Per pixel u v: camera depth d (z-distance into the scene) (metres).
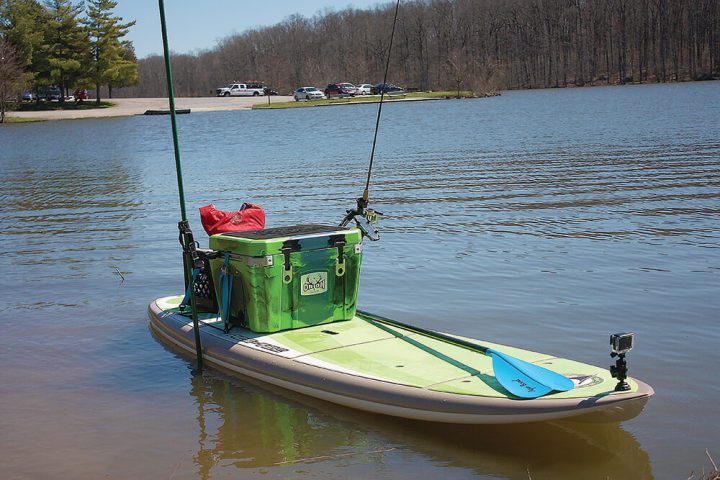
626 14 121.81
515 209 14.52
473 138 31.38
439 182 18.48
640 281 9.38
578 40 124.12
